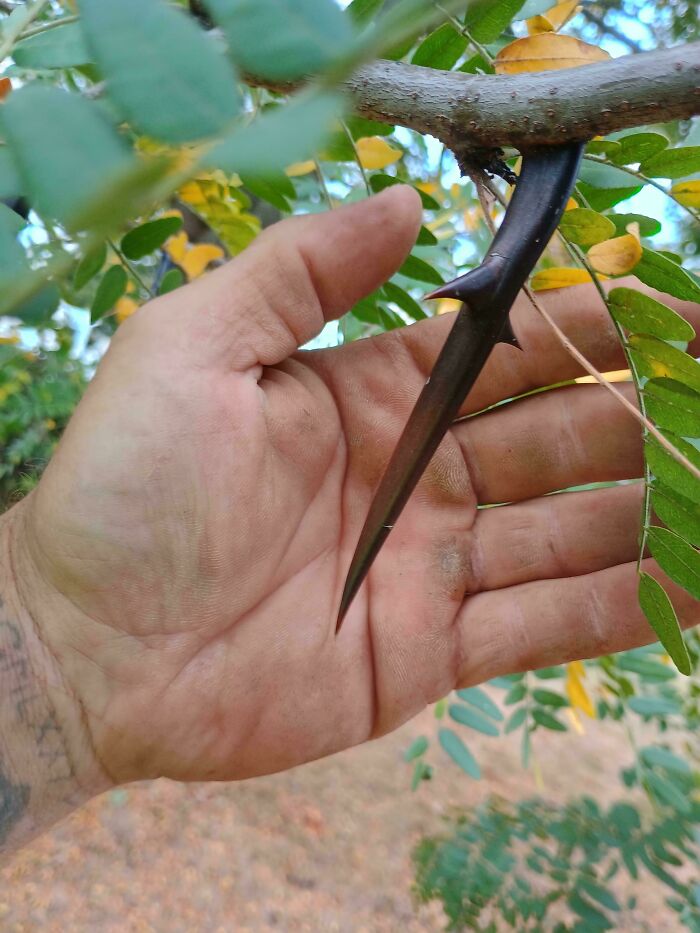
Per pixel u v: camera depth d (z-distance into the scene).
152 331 0.12
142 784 0.43
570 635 0.16
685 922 0.21
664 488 0.10
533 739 0.52
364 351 0.15
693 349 0.12
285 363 0.14
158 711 0.14
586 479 0.16
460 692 0.21
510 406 0.16
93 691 0.13
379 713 0.16
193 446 0.12
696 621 0.15
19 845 0.13
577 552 0.16
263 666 0.14
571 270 0.11
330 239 0.11
